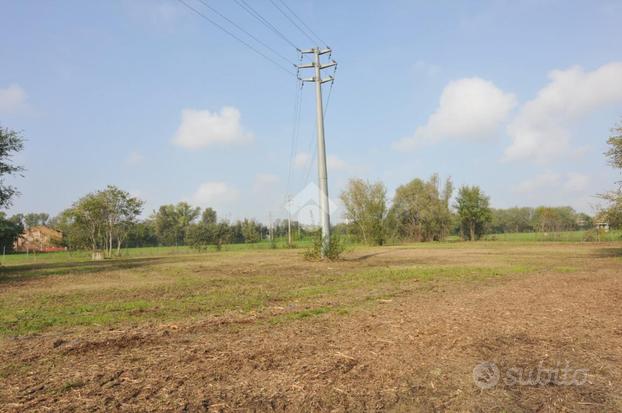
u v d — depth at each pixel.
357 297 9.84
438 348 5.18
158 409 3.49
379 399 3.67
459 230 67.44
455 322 6.63
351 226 55.12
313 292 10.85
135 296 10.76
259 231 68.38
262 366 4.58
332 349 5.22
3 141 22.75
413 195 61.28
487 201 61.72
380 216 53.97
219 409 3.49
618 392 3.77
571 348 5.13
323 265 20.52
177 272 18.20
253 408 3.50
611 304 8.18
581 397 3.68
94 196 39.91
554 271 15.48
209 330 6.54
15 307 9.29
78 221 39.19
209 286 12.66
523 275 14.18
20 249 64.19
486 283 12.15
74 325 7.21
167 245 76.62
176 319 7.54
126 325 7.09
